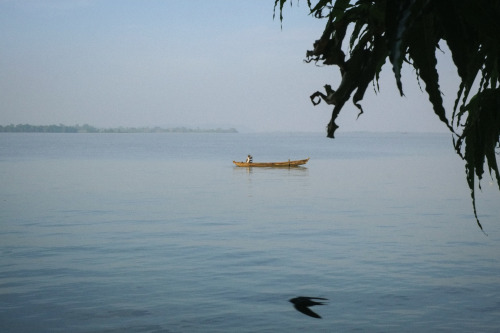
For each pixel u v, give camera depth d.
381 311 13.50
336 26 1.57
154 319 13.12
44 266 18.61
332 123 1.55
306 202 38.00
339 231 25.88
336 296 14.86
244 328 12.48
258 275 17.30
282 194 43.44
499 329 12.15
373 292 15.20
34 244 22.59
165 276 17.20
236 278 16.94
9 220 29.47
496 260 19.06
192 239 23.88
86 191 45.28
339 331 12.13
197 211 33.41
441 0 1.37
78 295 15.09
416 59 1.44
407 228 26.64
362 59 1.54
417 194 43.06
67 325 12.71
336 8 1.56
